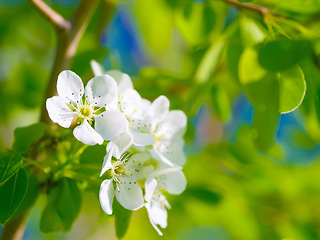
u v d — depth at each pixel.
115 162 0.43
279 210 0.59
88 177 0.44
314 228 0.59
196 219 0.59
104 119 0.43
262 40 0.46
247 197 0.59
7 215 0.42
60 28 0.48
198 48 0.54
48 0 0.60
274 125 0.44
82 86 0.43
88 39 0.57
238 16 0.49
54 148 0.44
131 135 0.42
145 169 0.44
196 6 0.54
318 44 0.44
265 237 0.59
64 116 0.43
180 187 0.44
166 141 0.46
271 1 0.48
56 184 0.44
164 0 0.60
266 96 0.44
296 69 0.44
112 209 0.43
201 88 0.49
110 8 0.56
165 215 0.44
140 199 0.43
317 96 0.45
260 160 0.59
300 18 0.47
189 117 0.49
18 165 0.43
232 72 0.49
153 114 0.45
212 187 0.58
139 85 0.54
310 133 0.51
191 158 0.59
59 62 0.47
